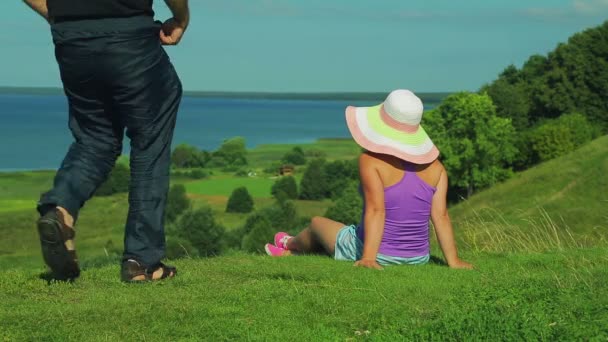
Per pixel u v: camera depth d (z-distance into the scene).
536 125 79.50
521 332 3.45
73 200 4.48
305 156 192.38
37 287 4.61
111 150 4.78
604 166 39.84
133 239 4.82
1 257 46.50
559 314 3.78
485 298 4.25
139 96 4.64
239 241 44.16
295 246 6.93
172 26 4.77
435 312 4.04
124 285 4.74
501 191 43.56
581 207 35.72
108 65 4.54
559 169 42.38
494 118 69.06
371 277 5.08
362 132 5.98
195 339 3.57
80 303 4.22
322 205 110.00
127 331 3.65
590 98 78.69
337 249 6.24
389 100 5.97
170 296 4.41
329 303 4.31
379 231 5.79
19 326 3.68
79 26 4.51
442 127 70.56
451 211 45.19
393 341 3.53
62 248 4.38
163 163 4.86
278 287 4.71
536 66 87.69
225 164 170.62
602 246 7.86
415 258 6.08
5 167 176.12
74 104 4.70
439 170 6.08
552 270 5.88
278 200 101.44
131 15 4.56
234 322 3.85
